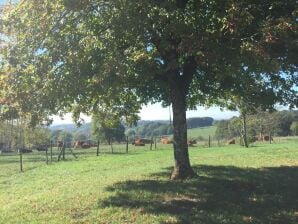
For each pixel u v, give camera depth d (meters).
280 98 18.11
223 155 27.47
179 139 16.78
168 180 16.61
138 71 13.63
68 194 15.84
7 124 66.50
